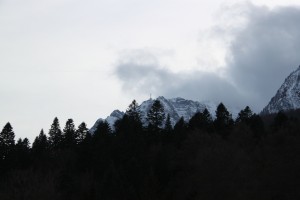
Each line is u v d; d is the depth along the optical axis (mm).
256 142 111125
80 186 98438
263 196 87250
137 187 92938
